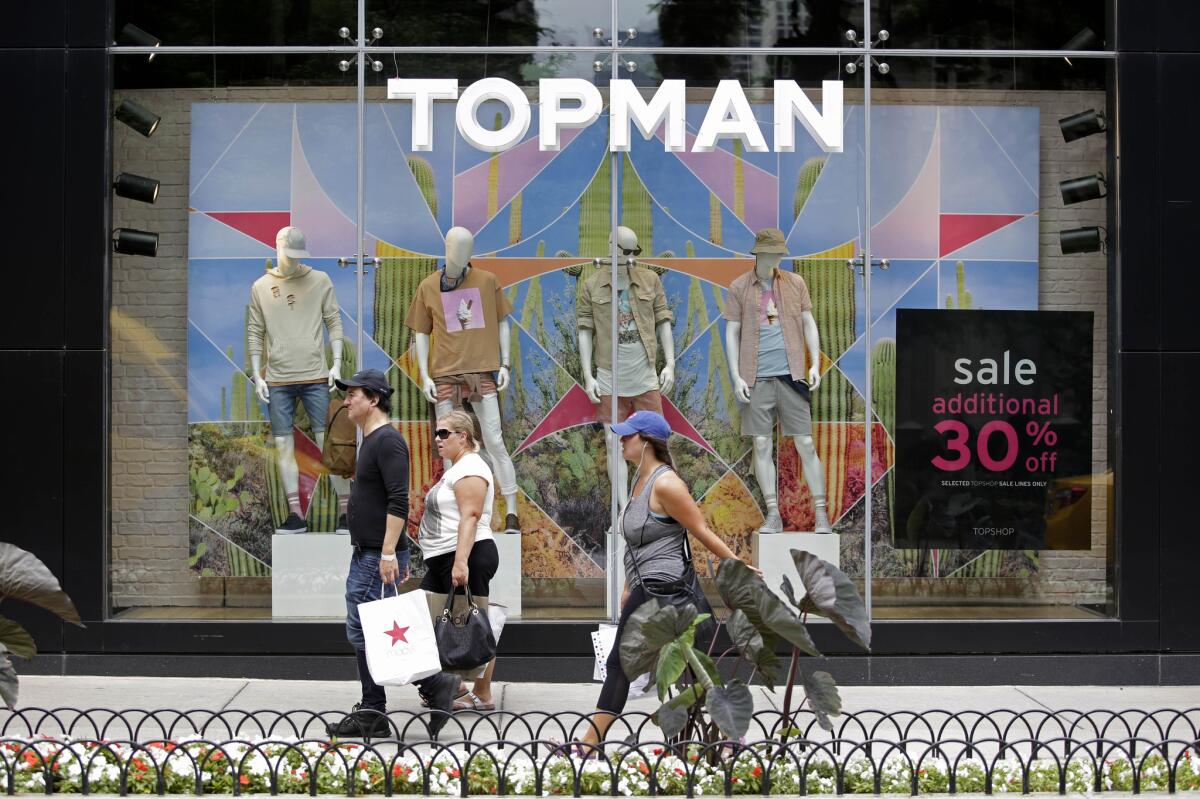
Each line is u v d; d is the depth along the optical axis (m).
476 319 11.23
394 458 8.62
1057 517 11.16
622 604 8.05
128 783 6.89
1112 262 11.01
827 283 11.25
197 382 11.05
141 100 11.00
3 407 10.62
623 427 8.10
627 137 11.14
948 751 8.68
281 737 8.84
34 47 10.66
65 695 10.02
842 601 7.02
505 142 11.12
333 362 11.16
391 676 7.96
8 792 6.71
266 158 11.10
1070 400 11.16
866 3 11.16
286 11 11.10
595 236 11.22
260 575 11.06
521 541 11.20
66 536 10.64
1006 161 11.20
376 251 11.16
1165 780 7.25
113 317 10.94
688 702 6.84
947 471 11.20
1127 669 10.88
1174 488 10.84
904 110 11.20
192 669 10.73
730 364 11.27
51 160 10.66
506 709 9.77
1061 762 7.54
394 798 6.84
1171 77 10.86
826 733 9.24
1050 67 11.16
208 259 11.06
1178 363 10.85
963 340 11.20
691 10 11.16
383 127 11.14
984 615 11.11
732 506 11.30
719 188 11.22
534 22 11.12
